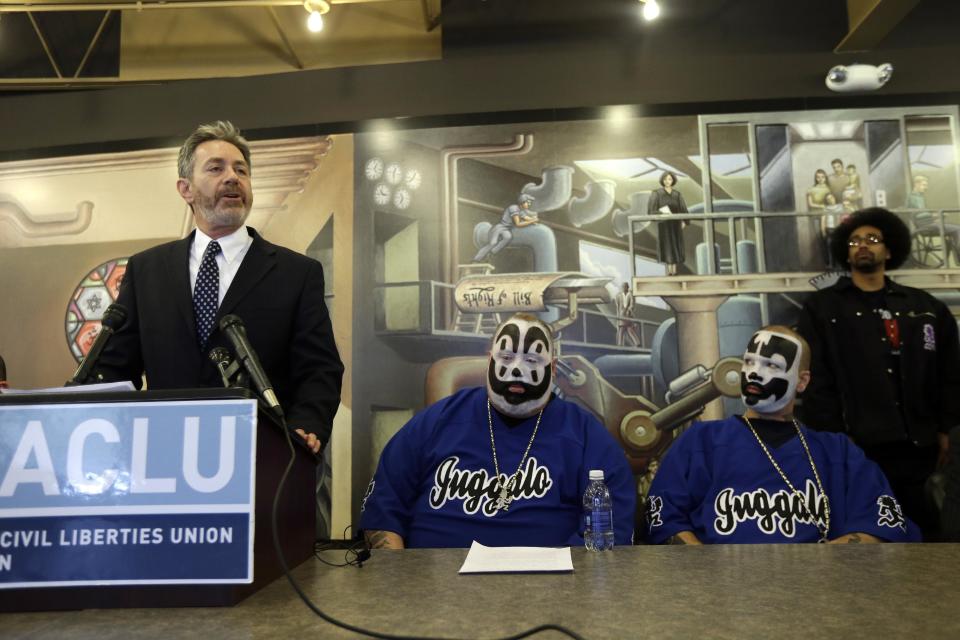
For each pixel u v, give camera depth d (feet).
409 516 7.46
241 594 2.94
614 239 13.51
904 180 13.29
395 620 2.61
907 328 11.21
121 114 14.96
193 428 3.02
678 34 14.19
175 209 14.52
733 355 13.04
